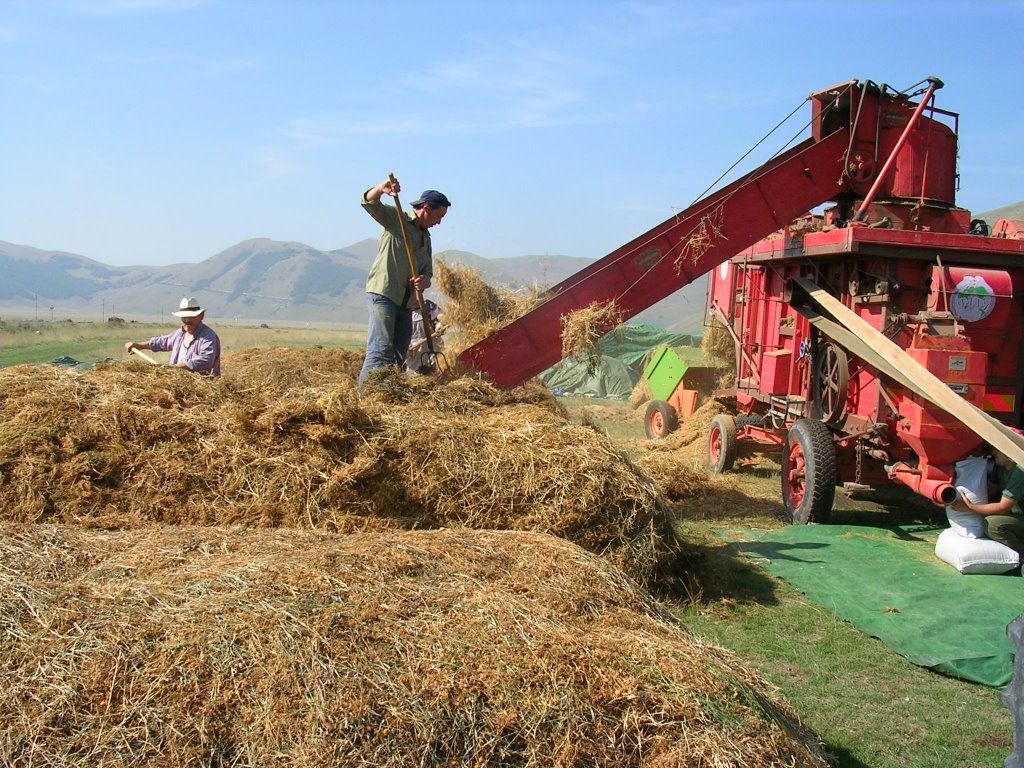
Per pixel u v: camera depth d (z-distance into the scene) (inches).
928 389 235.8
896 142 328.5
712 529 301.9
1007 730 160.9
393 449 215.0
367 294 269.7
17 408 204.5
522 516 213.8
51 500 191.3
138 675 99.8
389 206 264.1
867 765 146.9
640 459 384.8
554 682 106.8
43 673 98.9
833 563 255.9
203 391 227.6
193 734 94.7
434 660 107.5
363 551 137.5
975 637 198.8
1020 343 294.7
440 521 211.6
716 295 451.2
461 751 98.0
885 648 198.2
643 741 104.1
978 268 291.4
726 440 417.4
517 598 128.6
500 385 294.4
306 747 94.2
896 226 320.8
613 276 305.9
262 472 204.5
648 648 119.3
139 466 200.1
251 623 109.0
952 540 254.8
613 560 215.6
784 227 331.6
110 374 229.1
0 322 2033.7
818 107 345.7
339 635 109.2
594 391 973.2
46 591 115.1
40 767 89.9
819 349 334.3
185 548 137.5
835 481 297.4
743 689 116.8
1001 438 206.8
